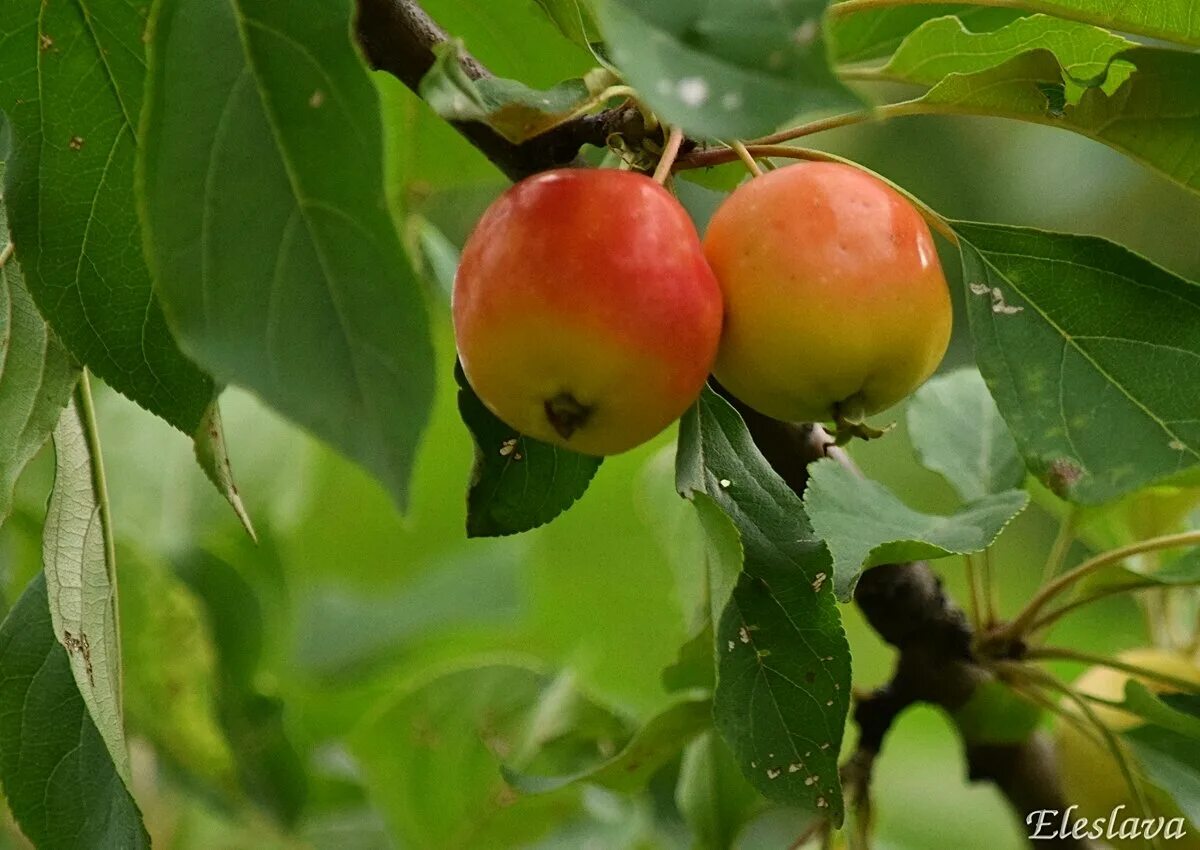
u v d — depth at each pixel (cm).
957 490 109
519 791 106
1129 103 98
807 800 98
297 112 92
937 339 96
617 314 94
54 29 96
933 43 100
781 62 90
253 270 91
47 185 97
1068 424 97
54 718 102
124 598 111
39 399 99
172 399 97
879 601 105
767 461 101
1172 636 110
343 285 91
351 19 92
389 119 109
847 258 95
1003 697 106
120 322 97
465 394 100
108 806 101
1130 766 105
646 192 95
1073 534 109
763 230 95
